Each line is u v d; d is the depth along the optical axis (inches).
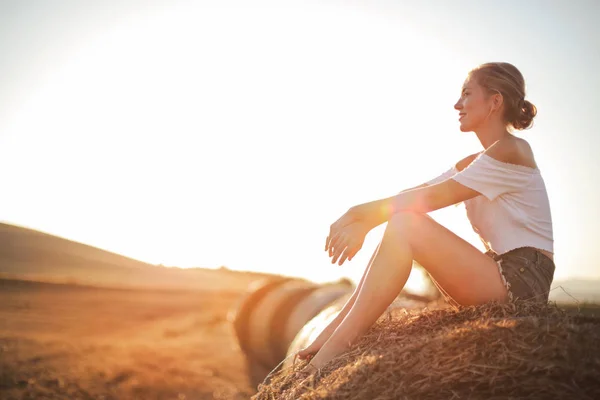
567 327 98.7
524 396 88.9
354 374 104.5
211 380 420.5
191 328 821.9
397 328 121.4
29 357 370.0
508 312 115.3
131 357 445.4
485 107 134.3
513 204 127.2
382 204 125.6
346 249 122.0
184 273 2960.1
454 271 119.6
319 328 176.1
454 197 126.1
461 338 101.1
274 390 123.2
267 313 442.3
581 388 88.5
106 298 1270.9
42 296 1111.0
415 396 94.6
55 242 2755.9
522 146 128.0
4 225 2775.6
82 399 316.2
